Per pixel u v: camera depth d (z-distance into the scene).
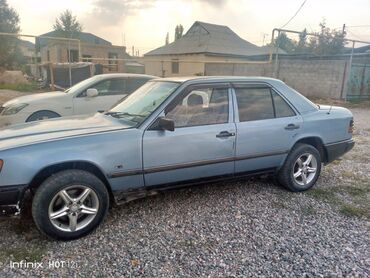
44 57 33.53
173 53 33.16
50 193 2.82
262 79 4.02
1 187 2.70
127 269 2.57
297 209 3.71
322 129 4.28
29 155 2.77
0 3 32.47
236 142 3.67
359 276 2.51
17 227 3.18
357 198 4.07
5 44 29.72
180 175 3.44
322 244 2.98
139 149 3.17
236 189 4.27
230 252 2.82
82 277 2.47
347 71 16.17
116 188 3.17
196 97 3.54
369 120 10.98
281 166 4.11
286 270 2.58
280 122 3.96
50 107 6.70
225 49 31.70
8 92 17.70
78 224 3.01
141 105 3.65
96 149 2.99
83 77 16.53
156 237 3.05
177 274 2.51
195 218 3.44
